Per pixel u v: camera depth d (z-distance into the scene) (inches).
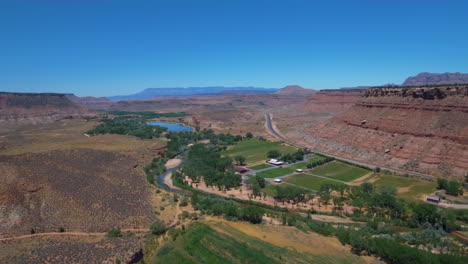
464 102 5625.0
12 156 4584.2
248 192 4726.9
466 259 2340.1
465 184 4461.1
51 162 4623.5
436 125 5728.3
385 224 3371.1
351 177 5280.5
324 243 2859.3
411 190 4461.1
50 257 2375.7
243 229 3100.4
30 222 3085.6
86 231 3080.7
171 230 2994.6
